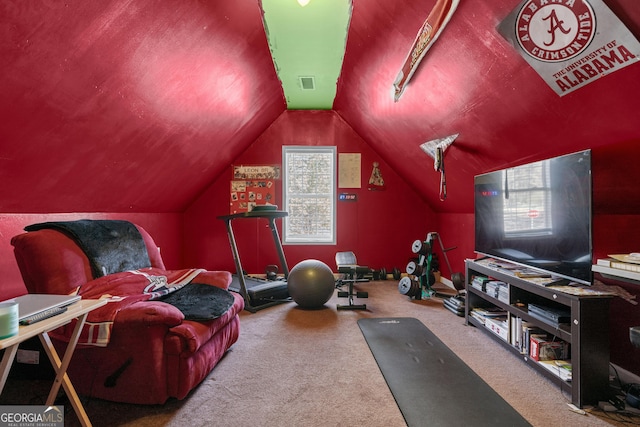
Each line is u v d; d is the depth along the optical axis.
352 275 3.50
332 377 1.94
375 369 2.04
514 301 2.25
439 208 4.66
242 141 4.41
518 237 2.33
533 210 2.17
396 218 4.95
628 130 1.55
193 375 1.69
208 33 2.12
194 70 2.33
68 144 1.95
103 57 1.67
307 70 3.41
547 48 1.46
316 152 4.96
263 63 3.02
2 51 1.28
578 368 1.61
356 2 2.19
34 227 1.89
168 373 1.64
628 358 1.81
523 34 1.50
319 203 4.98
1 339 0.90
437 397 1.71
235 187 4.84
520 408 1.62
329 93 4.17
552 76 1.56
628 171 1.69
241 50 2.57
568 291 1.73
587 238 1.72
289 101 4.48
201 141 3.38
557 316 1.80
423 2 1.80
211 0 1.92
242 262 4.87
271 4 2.27
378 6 2.10
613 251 1.82
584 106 1.59
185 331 1.63
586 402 1.61
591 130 1.71
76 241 1.90
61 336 1.61
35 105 1.57
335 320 3.00
